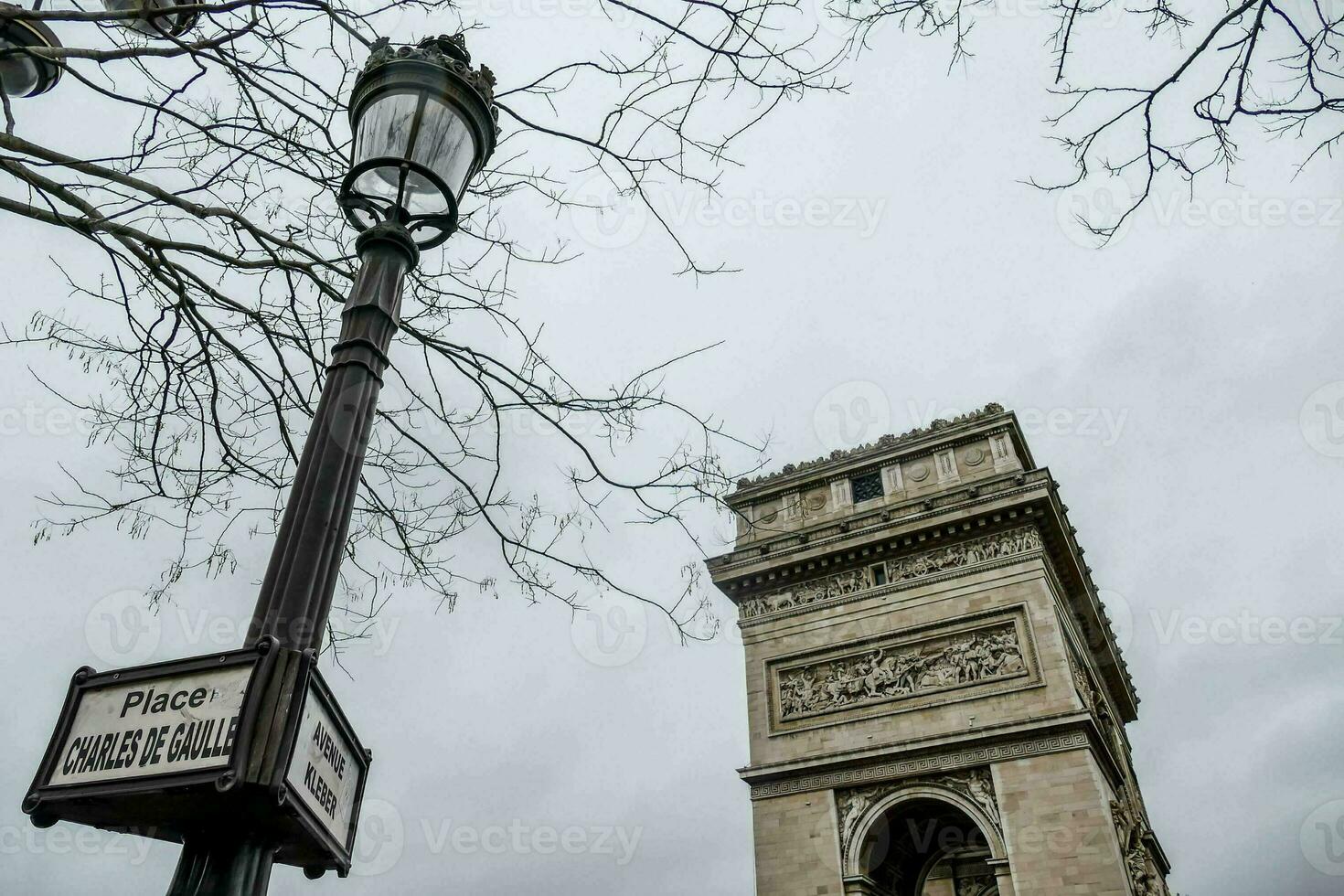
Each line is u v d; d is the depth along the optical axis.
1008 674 45.50
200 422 13.76
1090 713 42.12
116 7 11.12
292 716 5.53
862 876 43.56
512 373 13.09
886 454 56.19
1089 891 38.69
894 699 47.34
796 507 57.41
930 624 48.56
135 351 13.09
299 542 6.68
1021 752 42.94
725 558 55.44
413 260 8.49
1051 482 49.50
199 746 5.34
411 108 8.59
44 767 5.49
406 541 13.90
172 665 5.74
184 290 12.24
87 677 5.83
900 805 44.66
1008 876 40.66
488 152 9.35
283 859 6.37
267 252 12.16
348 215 8.68
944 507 50.50
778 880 44.69
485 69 9.44
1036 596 46.94
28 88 10.51
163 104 11.02
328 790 6.08
